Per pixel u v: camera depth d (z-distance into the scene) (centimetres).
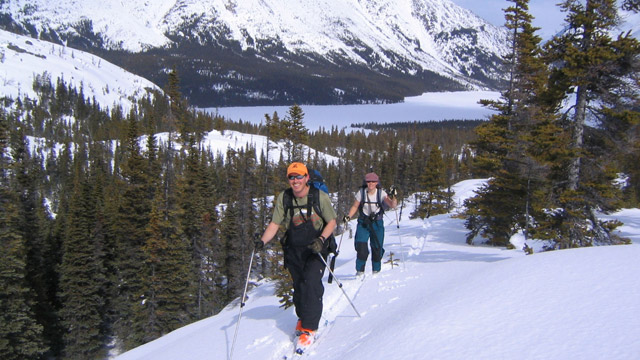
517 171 2105
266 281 3002
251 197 4425
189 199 3597
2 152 2719
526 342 281
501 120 2202
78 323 2880
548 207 1656
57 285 3281
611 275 387
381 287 612
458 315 355
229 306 2194
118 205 3597
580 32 1557
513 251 1695
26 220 3284
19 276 2114
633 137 1515
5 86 18825
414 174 7556
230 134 13362
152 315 2845
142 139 9412
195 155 4253
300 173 404
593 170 1609
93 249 2967
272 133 4262
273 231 436
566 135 1590
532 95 2089
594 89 1567
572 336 275
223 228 3784
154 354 598
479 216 2350
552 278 408
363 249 729
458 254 1405
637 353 234
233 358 431
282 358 408
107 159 11125
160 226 2856
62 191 8456
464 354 283
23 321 2188
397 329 361
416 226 2936
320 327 479
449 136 17862
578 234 1595
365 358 323
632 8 1538
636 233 2056
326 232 409
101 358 3027
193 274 3195
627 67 1474
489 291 407
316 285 419
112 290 3256
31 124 16125
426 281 588
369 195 727
